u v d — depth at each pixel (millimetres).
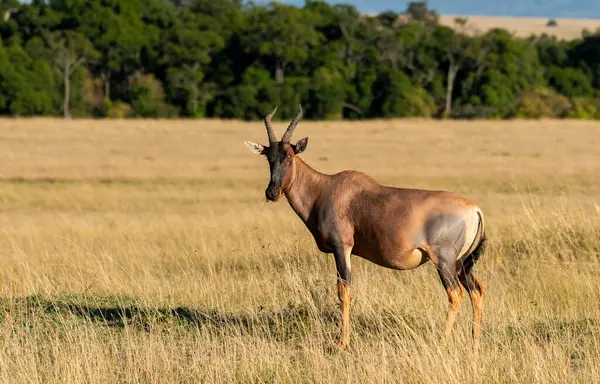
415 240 30984
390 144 176500
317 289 35438
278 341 31828
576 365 28859
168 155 148500
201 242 57906
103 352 30219
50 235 62656
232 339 30953
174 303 38875
